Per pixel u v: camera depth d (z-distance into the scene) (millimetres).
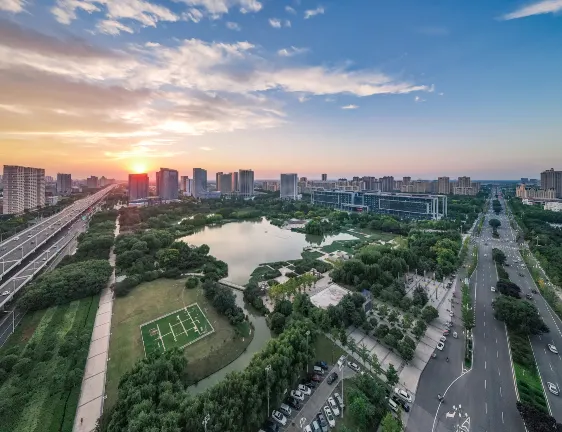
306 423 63500
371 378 71062
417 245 180000
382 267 139250
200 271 151625
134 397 59000
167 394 59688
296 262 169000
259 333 99125
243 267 164750
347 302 103562
